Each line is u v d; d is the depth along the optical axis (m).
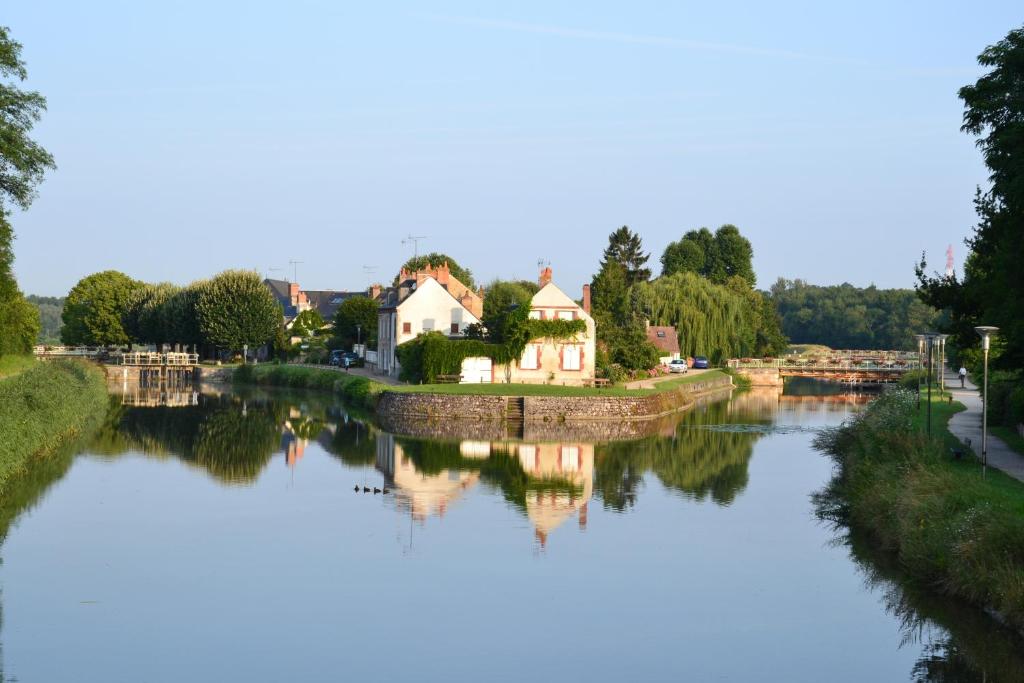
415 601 26.75
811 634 24.34
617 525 35.25
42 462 46.59
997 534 24.08
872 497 31.77
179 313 122.69
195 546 31.94
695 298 123.38
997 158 36.31
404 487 42.28
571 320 80.00
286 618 25.38
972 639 23.30
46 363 70.94
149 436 58.06
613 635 24.33
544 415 68.69
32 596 26.80
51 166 54.81
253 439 57.66
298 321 128.75
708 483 43.66
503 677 21.83
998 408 50.28
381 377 90.00
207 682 21.42
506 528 34.78
